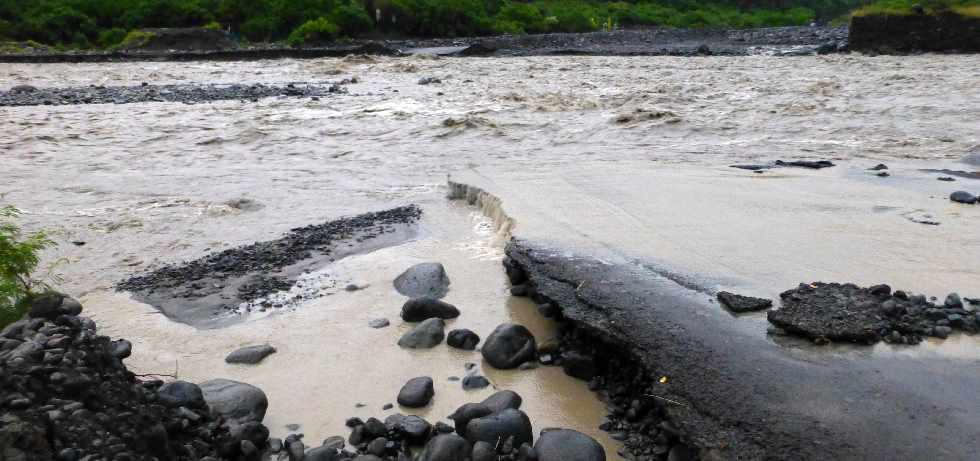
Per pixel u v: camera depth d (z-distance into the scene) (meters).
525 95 26.23
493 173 13.54
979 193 11.05
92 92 29.61
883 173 12.60
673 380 5.69
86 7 62.09
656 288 7.35
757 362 5.79
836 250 8.41
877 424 4.94
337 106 24.77
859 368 5.65
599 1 93.88
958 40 41.34
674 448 5.16
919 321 6.31
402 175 14.78
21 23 57.88
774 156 14.78
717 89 26.61
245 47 57.22
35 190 14.14
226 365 6.99
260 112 23.66
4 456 3.90
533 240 9.06
